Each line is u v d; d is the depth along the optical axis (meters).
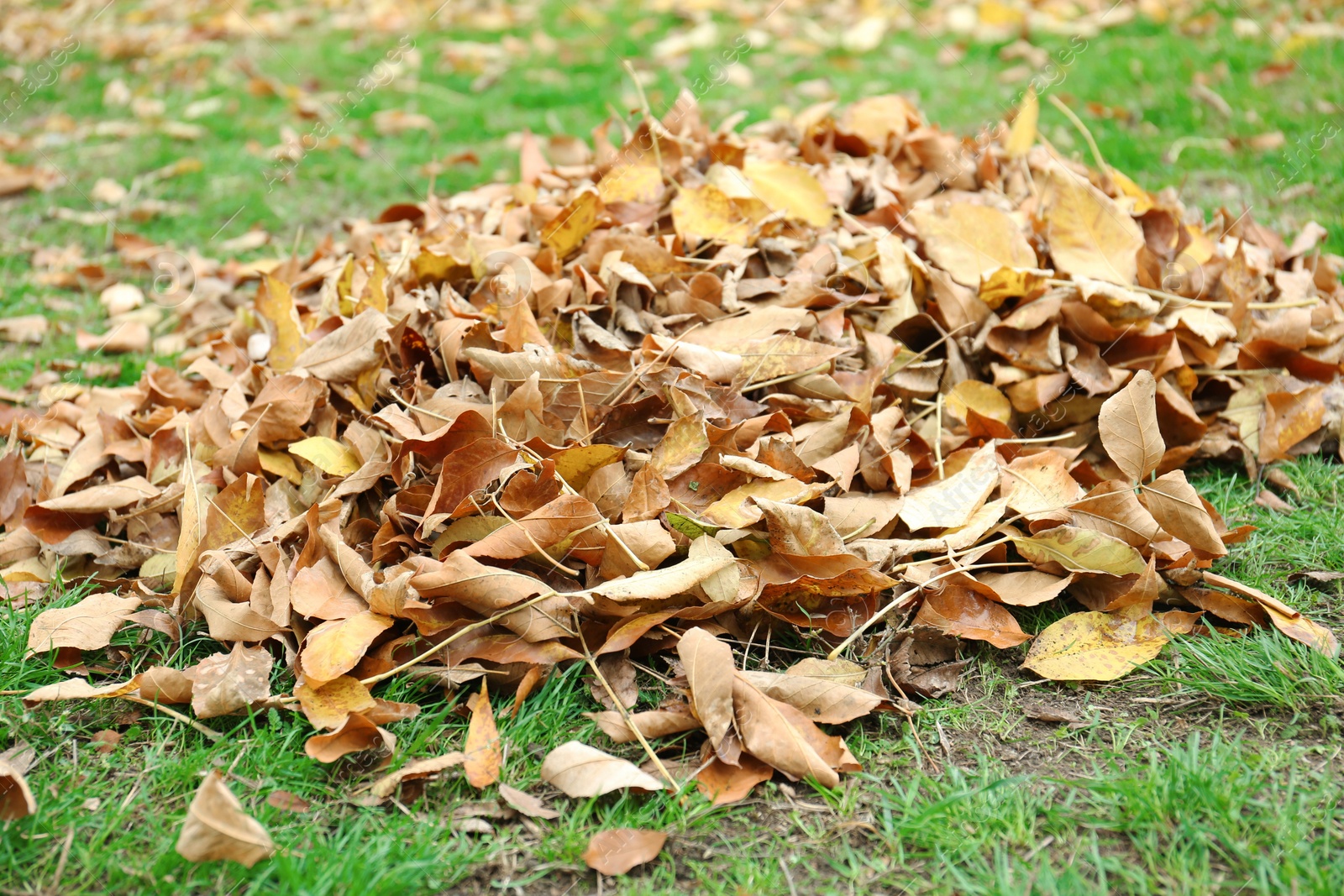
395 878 1.43
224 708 1.53
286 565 1.61
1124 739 1.52
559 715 1.54
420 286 1.85
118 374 2.03
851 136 2.08
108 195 2.86
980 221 1.83
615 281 1.77
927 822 1.46
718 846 1.46
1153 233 1.89
